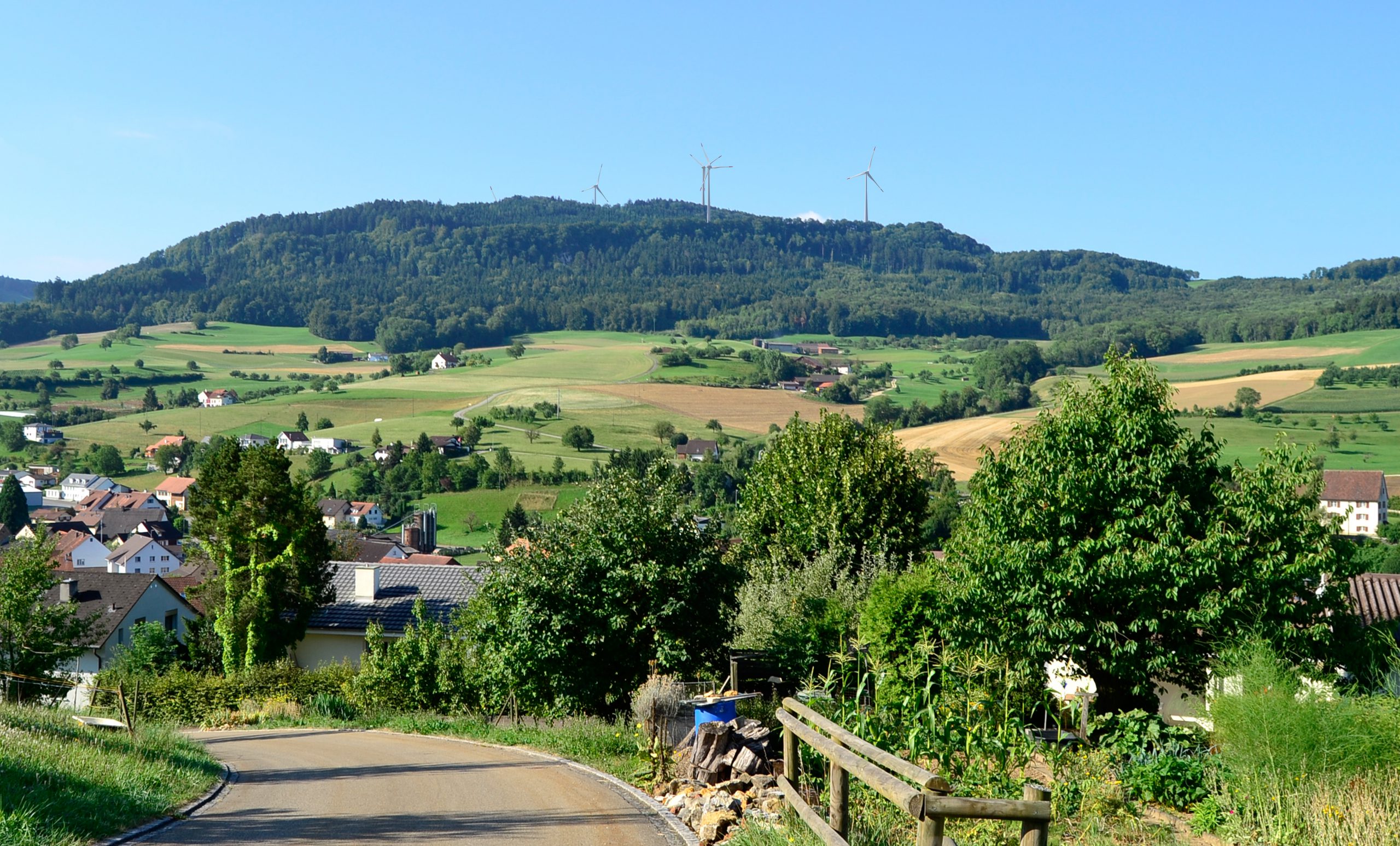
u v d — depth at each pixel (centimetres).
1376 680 1248
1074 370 19300
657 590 2048
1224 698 981
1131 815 908
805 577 2530
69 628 3844
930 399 18600
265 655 4356
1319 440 11806
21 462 17000
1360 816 798
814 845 757
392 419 18462
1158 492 1736
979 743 952
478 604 2777
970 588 1802
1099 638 1695
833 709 1259
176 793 1238
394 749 1956
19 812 901
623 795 1234
